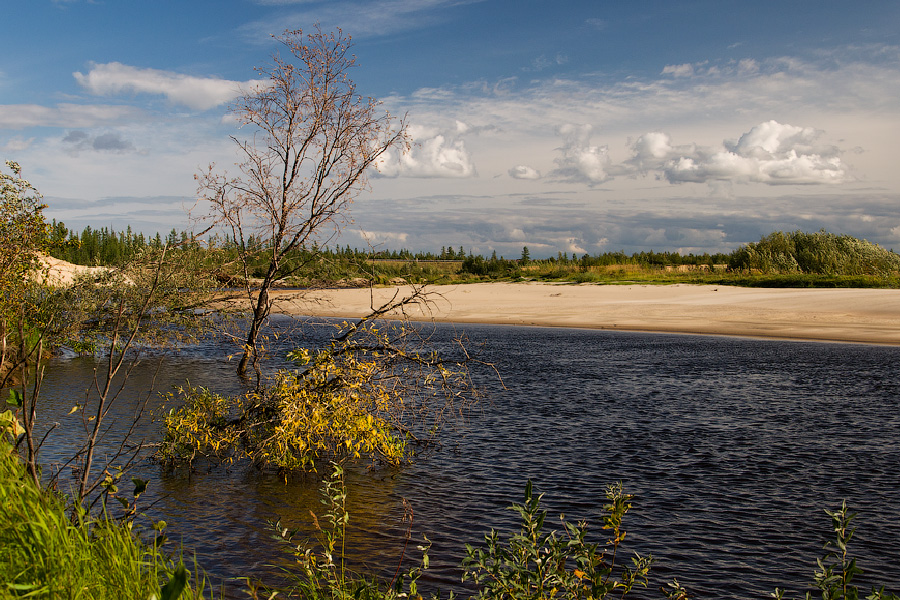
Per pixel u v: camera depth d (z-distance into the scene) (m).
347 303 43.28
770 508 8.48
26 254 9.62
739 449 11.16
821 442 11.57
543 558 4.35
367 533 7.69
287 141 14.71
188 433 10.28
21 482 4.11
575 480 9.62
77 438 11.45
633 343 27.03
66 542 3.70
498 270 76.19
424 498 8.88
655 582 6.49
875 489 9.16
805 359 21.94
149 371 19.64
